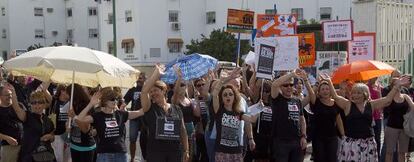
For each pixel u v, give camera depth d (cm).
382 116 972
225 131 724
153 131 690
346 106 795
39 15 6244
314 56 1256
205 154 945
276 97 797
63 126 820
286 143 785
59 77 830
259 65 859
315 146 836
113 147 682
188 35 5150
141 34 4944
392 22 1427
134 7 4959
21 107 758
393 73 955
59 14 6375
